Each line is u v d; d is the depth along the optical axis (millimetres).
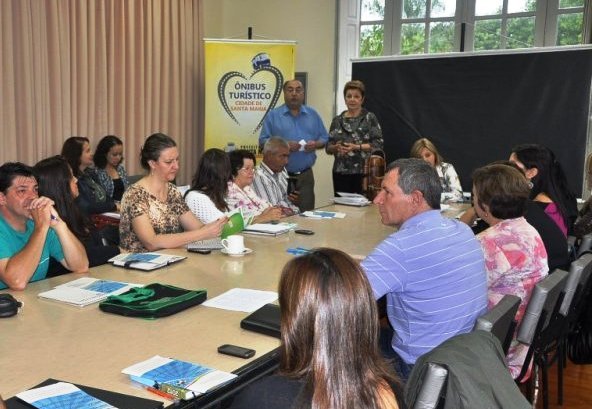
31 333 1612
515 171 2273
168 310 1767
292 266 990
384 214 1991
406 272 1777
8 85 4504
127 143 5527
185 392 1235
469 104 5496
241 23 6598
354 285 956
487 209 2285
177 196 2988
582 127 5086
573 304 2312
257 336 1622
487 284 2076
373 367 965
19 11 4531
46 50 4754
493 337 1259
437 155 4965
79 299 1889
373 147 5066
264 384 960
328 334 933
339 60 6133
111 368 1390
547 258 2459
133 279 2188
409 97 5711
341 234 3170
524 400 1111
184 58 5973
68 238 2268
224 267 2389
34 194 2176
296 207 4426
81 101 5078
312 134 5254
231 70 5895
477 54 5410
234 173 3635
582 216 3484
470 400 1049
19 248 2217
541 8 5395
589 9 5074
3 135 4535
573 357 2744
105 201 4766
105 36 5207
